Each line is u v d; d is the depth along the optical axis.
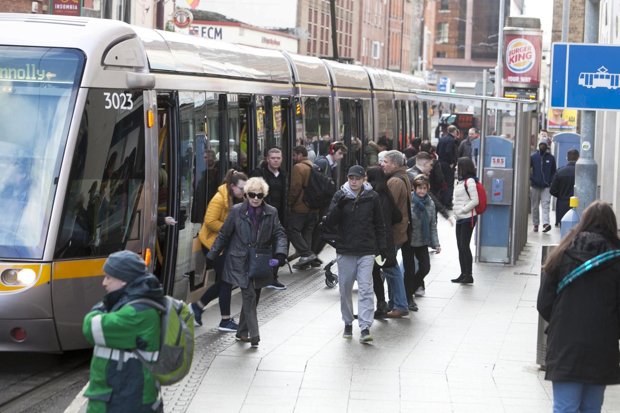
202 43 16.62
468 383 11.36
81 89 12.25
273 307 15.86
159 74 14.15
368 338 13.27
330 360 12.31
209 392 10.73
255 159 18.98
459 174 18.41
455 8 167.25
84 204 12.14
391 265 14.63
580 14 52.59
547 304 8.20
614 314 8.07
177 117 14.69
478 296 17.23
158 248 14.51
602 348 8.02
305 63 23.95
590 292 8.05
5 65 12.29
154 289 6.95
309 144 23.72
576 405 8.13
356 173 13.35
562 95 12.10
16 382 11.68
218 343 13.16
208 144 16.17
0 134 12.11
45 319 11.73
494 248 21.03
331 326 14.44
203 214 15.86
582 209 13.45
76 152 12.09
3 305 11.59
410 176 18.33
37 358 12.93
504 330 14.38
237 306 16.06
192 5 55.44
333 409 10.22
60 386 11.54
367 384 11.23
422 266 16.19
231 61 17.92
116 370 6.84
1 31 12.45
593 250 8.05
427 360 12.45
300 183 19.56
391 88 35.34
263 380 11.28
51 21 12.71
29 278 11.67
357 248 13.35
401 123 37.34
